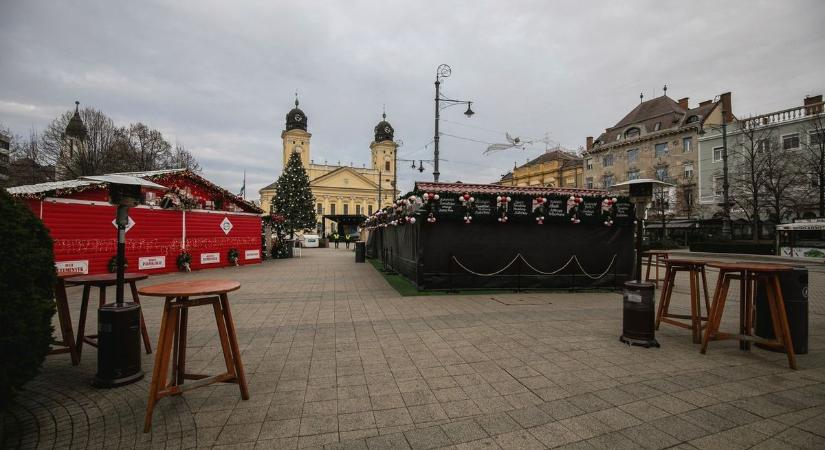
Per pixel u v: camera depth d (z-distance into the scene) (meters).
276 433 3.08
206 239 17.22
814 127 27.95
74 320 7.15
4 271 3.09
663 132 42.94
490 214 10.13
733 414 3.40
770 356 4.99
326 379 4.21
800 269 5.12
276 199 48.31
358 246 21.11
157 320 7.05
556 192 10.60
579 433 3.08
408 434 3.07
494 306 8.26
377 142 80.56
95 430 3.16
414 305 8.38
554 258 10.57
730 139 35.69
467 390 3.91
